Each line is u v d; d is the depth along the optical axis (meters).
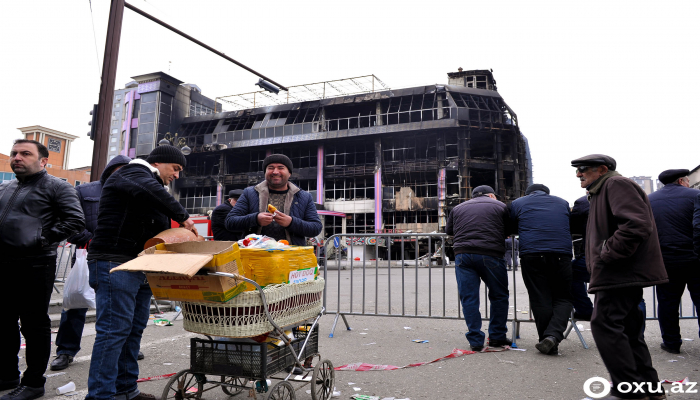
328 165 35.34
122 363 2.87
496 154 32.50
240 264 2.43
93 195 4.16
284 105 37.19
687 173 4.36
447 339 5.01
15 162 3.17
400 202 32.53
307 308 2.92
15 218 3.07
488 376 3.50
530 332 5.39
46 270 3.14
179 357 4.19
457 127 31.42
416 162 32.47
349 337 5.14
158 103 39.88
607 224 2.81
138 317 2.96
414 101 34.84
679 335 4.22
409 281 12.90
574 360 3.99
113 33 7.72
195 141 39.00
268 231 3.66
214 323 2.42
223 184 37.44
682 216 4.19
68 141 62.72
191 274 2.07
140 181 2.74
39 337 3.07
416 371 3.67
